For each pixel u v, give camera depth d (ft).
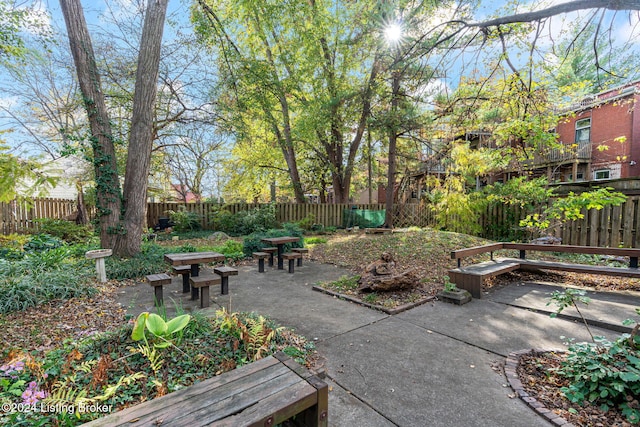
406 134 40.83
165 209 41.93
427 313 12.69
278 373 5.37
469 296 14.25
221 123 32.48
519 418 6.43
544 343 9.79
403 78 24.90
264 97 34.35
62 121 35.09
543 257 22.74
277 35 43.42
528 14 14.87
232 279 18.53
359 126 43.11
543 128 19.92
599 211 23.50
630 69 19.65
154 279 12.93
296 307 13.52
